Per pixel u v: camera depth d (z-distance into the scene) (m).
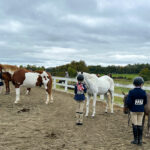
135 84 4.34
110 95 8.32
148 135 5.10
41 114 7.45
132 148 4.26
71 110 8.41
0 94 12.17
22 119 6.60
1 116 6.91
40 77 9.62
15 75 9.20
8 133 5.07
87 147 4.25
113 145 4.42
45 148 4.11
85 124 6.24
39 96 12.13
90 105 10.11
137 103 4.31
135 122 4.45
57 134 5.10
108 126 6.09
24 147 4.14
